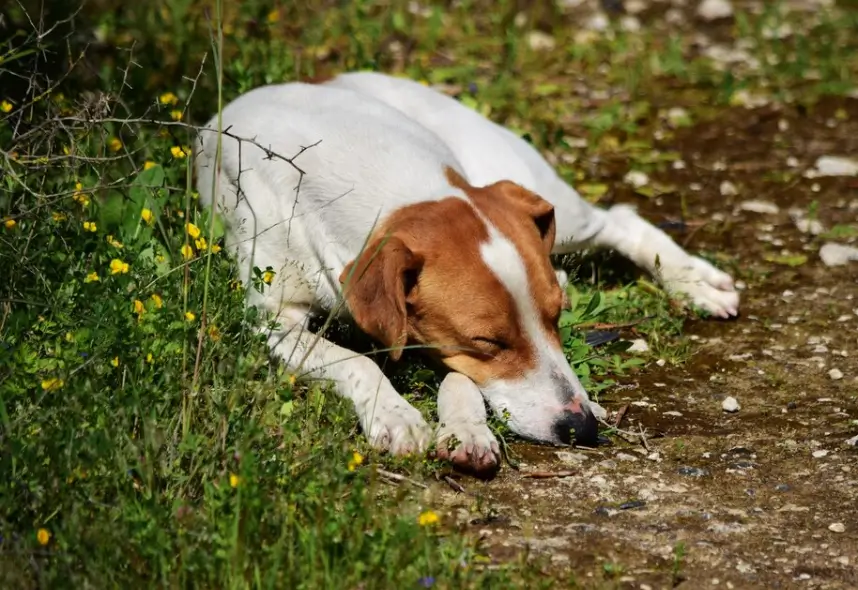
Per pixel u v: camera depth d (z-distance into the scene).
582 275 8.13
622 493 5.61
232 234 6.79
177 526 4.67
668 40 12.38
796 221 9.05
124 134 8.24
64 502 4.68
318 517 4.70
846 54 12.20
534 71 11.63
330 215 6.46
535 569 4.78
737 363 7.14
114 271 5.92
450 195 6.30
